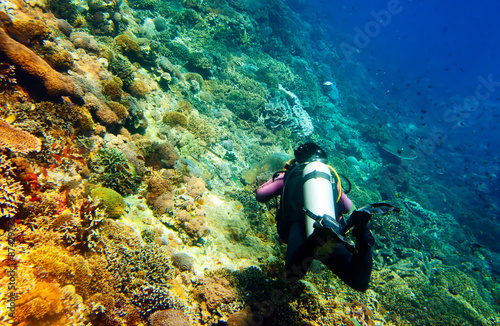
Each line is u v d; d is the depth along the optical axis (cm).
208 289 314
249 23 1667
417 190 1620
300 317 316
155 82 719
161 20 1017
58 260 208
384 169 1558
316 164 183
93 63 532
